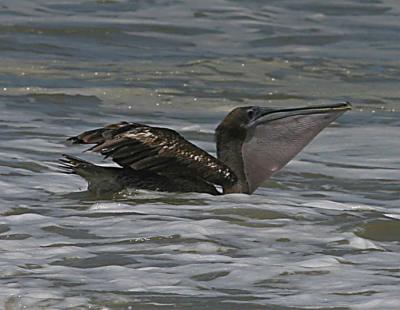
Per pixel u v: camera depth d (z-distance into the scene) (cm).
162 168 1278
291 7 2862
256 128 1362
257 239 1095
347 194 1384
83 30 2503
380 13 2852
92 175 1286
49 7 2700
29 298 902
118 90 2064
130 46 2427
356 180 1469
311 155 1623
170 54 2378
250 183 1352
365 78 2262
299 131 1364
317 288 944
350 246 1084
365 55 2447
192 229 1117
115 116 1886
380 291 937
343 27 2698
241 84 2181
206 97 2069
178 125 1833
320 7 2873
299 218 1184
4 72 2155
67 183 1355
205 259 1020
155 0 2848
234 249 1056
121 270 981
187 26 2620
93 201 1245
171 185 1285
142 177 1283
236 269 989
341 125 1861
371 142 1728
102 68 2228
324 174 1498
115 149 1255
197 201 1248
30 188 1317
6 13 2602
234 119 1364
